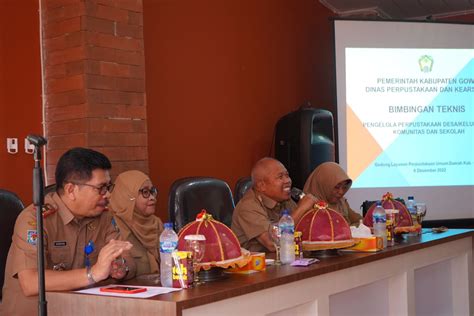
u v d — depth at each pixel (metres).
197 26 5.40
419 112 6.52
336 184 4.17
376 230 3.45
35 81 4.27
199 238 2.42
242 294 2.30
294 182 5.86
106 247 2.36
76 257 2.61
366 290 3.31
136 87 4.46
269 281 2.44
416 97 6.52
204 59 5.46
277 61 6.32
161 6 5.09
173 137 5.15
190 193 3.50
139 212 3.18
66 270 2.52
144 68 4.52
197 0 5.41
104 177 2.57
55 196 2.61
